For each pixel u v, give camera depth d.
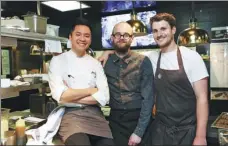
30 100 2.41
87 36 1.96
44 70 2.66
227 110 4.35
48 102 2.36
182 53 1.90
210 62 4.23
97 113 1.93
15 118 2.10
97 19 5.30
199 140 1.78
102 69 2.08
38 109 2.37
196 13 4.62
